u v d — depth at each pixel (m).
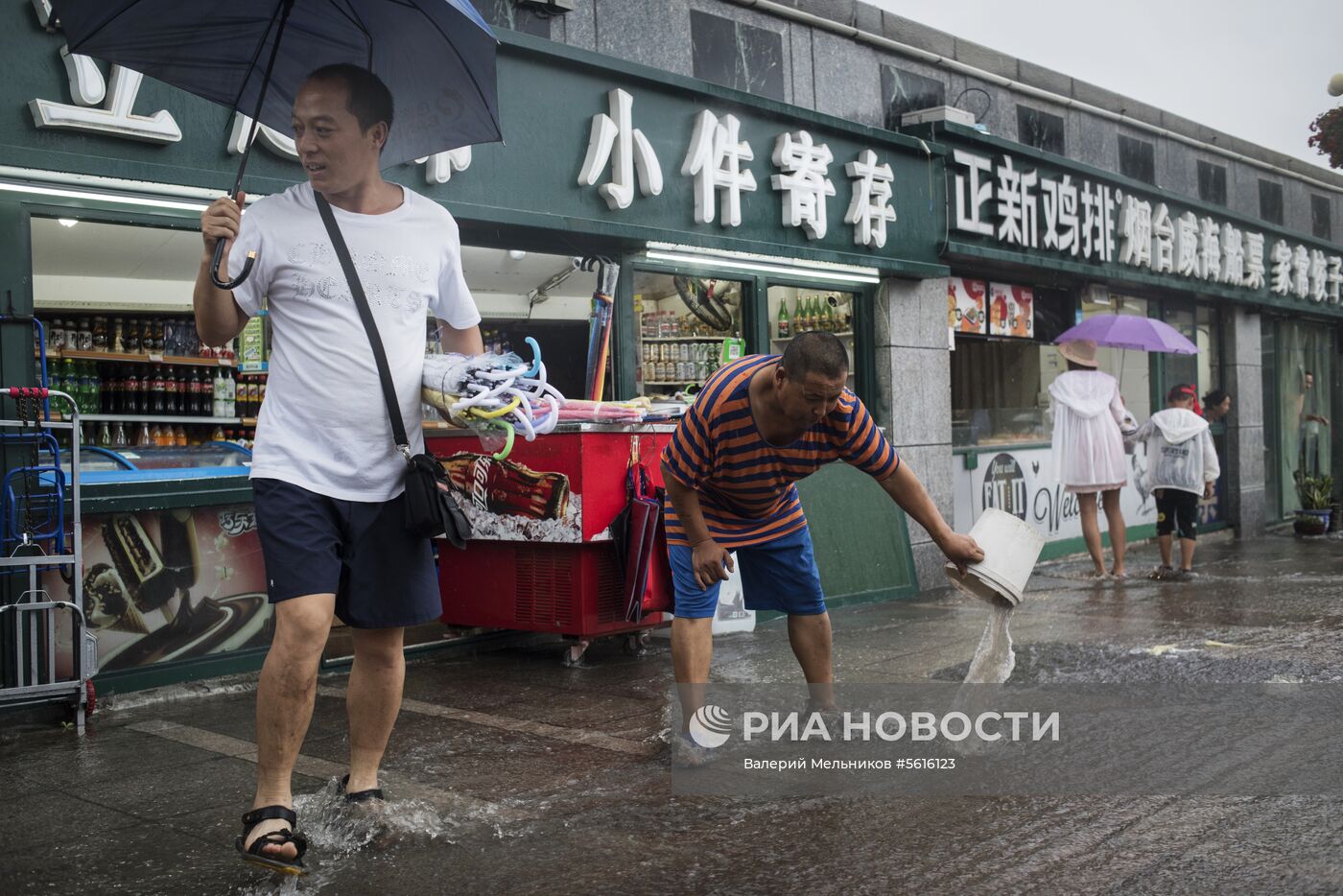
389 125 3.12
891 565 8.14
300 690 2.87
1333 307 14.82
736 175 7.17
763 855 3.07
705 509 3.97
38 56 4.59
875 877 2.89
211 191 5.08
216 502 5.30
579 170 6.38
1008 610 4.04
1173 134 12.34
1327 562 10.22
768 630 6.87
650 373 7.08
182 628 5.23
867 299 8.57
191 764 4.07
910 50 9.15
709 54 7.76
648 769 3.90
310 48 3.36
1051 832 3.19
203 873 2.99
